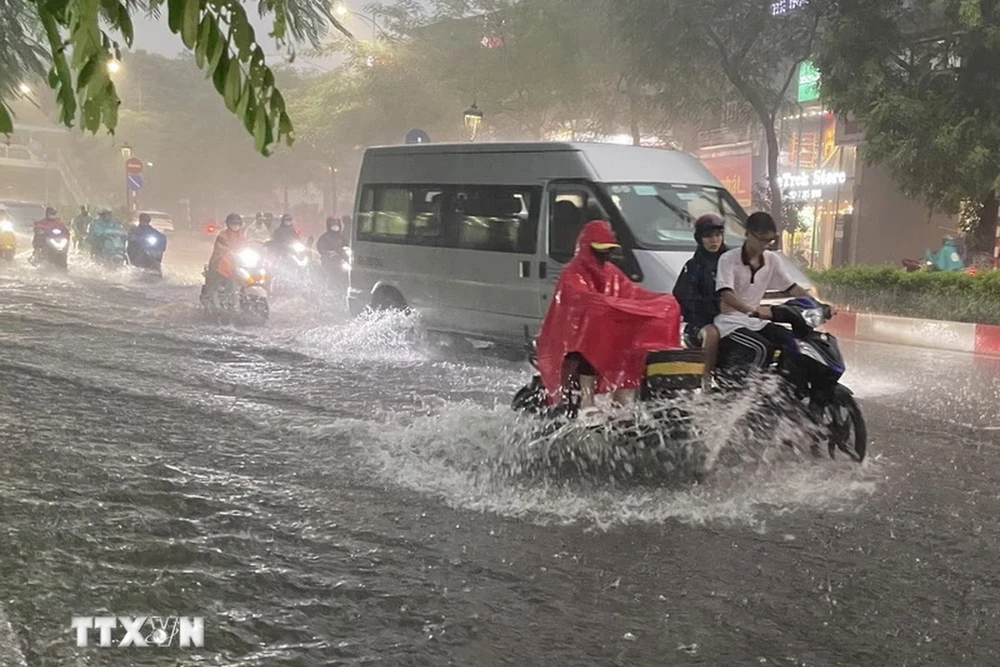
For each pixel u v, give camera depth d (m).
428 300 12.70
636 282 9.89
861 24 20.08
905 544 5.39
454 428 7.69
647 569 4.91
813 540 5.42
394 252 13.24
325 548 5.07
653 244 10.13
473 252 12.00
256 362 11.16
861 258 27.14
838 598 4.60
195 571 4.64
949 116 19.38
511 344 11.63
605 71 29.91
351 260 14.05
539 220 11.15
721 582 4.77
